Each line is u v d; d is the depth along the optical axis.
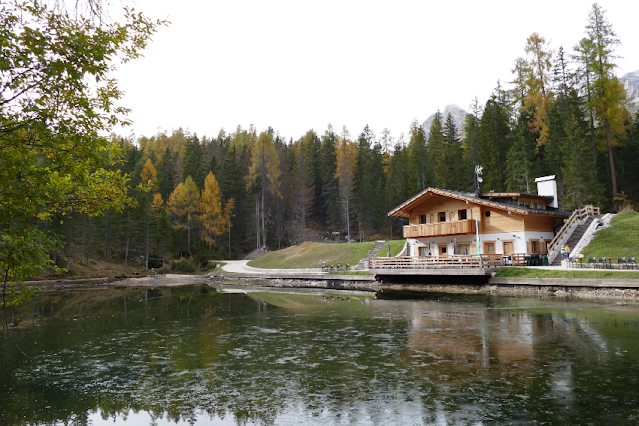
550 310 19.47
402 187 80.56
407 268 34.84
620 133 49.22
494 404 8.13
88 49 6.32
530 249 34.78
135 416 8.17
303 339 14.96
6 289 7.04
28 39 5.89
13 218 6.28
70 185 7.95
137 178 92.75
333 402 8.54
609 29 46.94
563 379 9.48
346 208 84.19
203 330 17.61
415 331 15.66
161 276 63.00
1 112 6.03
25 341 15.81
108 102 7.62
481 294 27.81
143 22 7.18
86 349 14.20
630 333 13.99
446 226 38.00
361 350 12.88
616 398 8.29
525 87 59.03
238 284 50.06
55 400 9.16
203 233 82.00
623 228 34.53
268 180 93.44
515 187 53.62
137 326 19.11
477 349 12.45
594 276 25.41
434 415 7.69
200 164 102.25
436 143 92.75
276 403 8.60
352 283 39.84
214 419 7.89
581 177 45.59
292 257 60.16
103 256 72.81
